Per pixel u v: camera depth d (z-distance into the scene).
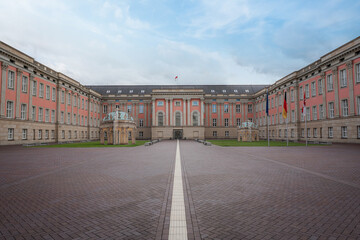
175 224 4.80
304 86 43.81
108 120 38.97
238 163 13.84
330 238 4.16
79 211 5.65
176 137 65.94
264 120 62.94
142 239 4.14
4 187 8.09
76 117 53.84
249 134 50.62
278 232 4.41
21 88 35.66
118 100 71.00
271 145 32.81
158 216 5.27
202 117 64.69
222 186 8.05
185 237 4.19
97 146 32.62
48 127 42.84
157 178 9.49
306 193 7.12
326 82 37.44
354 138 31.70
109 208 5.86
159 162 14.45
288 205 5.99
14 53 33.88
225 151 22.80
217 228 4.58
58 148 28.03
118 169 11.79
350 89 32.31
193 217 5.18
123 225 4.78
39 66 40.34
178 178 9.41
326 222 4.88
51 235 4.35
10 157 17.62
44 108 41.75
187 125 64.44
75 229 4.61
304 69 43.75
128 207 5.91
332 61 35.72
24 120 36.19
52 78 44.53
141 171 11.16
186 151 22.94
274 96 56.56
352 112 32.00
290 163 13.73
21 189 7.82
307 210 5.62
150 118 71.00
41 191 7.55
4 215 5.42
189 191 7.40
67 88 49.12
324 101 37.72
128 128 39.94
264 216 5.23
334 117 35.38
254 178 9.38
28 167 12.57
